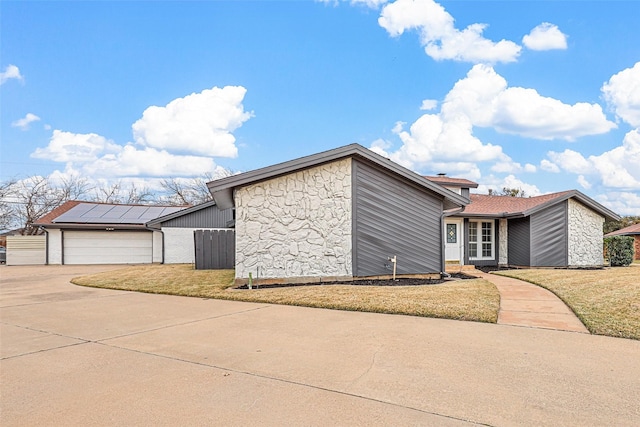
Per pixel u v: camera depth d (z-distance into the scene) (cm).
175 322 622
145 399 325
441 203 1181
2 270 1880
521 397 321
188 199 4369
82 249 2323
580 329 548
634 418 282
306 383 355
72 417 292
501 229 1769
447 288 911
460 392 332
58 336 540
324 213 1057
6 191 3531
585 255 1695
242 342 496
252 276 1005
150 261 2388
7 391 345
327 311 695
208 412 299
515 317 625
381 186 1112
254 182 1009
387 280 1082
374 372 382
